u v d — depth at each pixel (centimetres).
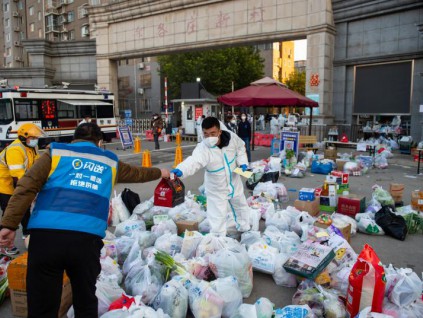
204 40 2038
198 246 416
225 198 480
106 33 2481
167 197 534
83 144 274
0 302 366
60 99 1803
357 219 588
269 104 1170
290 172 1029
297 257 380
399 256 477
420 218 573
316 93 1678
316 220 523
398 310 300
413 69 1455
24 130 479
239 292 336
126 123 2816
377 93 1577
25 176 249
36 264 242
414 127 1467
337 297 332
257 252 420
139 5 2244
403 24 1469
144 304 330
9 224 244
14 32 6238
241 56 3703
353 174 1030
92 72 2823
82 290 255
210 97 2439
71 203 247
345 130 1667
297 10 1706
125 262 413
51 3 5516
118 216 600
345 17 1620
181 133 2339
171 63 3669
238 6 1892
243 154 492
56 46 2864
